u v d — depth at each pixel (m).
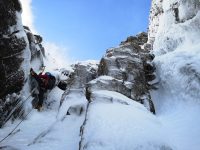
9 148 6.72
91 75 13.03
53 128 8.01
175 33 11.84
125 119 6.10
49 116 10.63
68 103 10.57
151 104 8.89
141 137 5.34
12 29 9.01
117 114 6.36
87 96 8.90
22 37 9.52
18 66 9.53
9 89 9.16
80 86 12.34
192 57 8.97
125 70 9.90
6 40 8.68
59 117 9.71
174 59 9.55
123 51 11.11
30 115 10.27
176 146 5.98
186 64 8.75
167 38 12.16
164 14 13.34
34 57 13.29
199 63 8.41
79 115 8.88
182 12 12.03
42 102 10.99
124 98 8.15
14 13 9.06
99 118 6.17
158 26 14.30
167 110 8.45
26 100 10.20
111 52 11.41
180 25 11.85
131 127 5.72
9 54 8.91
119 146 5.07
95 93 7.93
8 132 8.34
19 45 9.36
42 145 6.89
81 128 6.72
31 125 9.30
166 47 12.05
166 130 6.82
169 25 12.66
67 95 11.34
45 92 11.84
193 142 5.99
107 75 9.79
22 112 9.83
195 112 7.25
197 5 11.39
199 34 10.82
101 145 5.11
